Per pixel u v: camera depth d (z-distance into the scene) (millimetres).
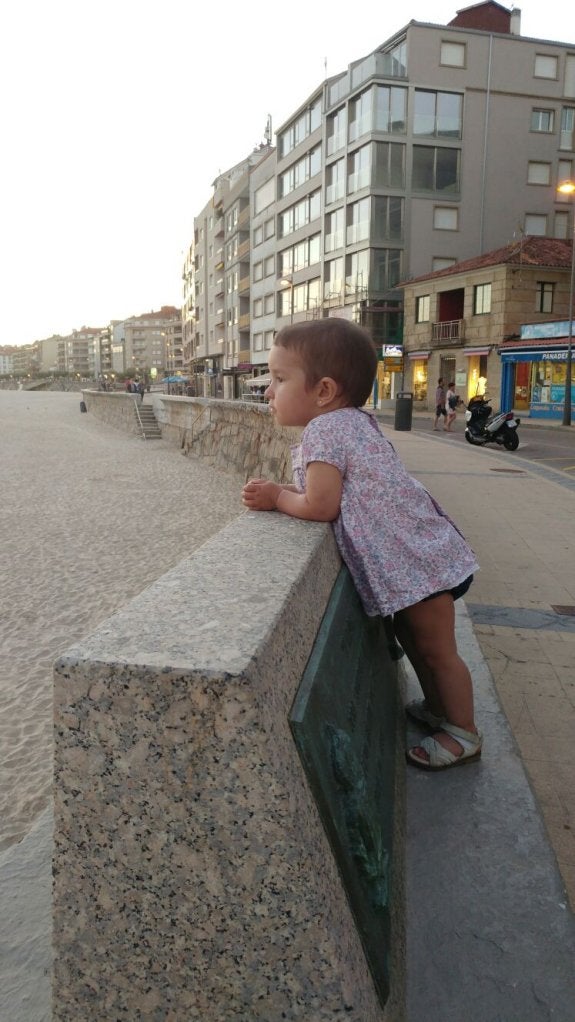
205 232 74062
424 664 1983
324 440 1585
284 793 813
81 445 23031
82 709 836
